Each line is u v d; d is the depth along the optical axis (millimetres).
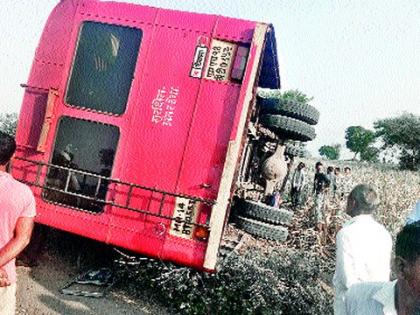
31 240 6473
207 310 5688
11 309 3174
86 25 5914
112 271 6418
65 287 5809
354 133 63969
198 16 5570
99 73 5785
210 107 5363
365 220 3377
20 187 3064
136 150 5531
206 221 5242
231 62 5363
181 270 5793
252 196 9352
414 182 24172
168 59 5562
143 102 5578
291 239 10266
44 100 5914
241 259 6316
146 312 5613
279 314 5742
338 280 3238
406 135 49594
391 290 1776
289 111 8039
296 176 13719
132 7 5805
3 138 3062
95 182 5664
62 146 5797
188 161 5359
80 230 5633
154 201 5426
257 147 9328
